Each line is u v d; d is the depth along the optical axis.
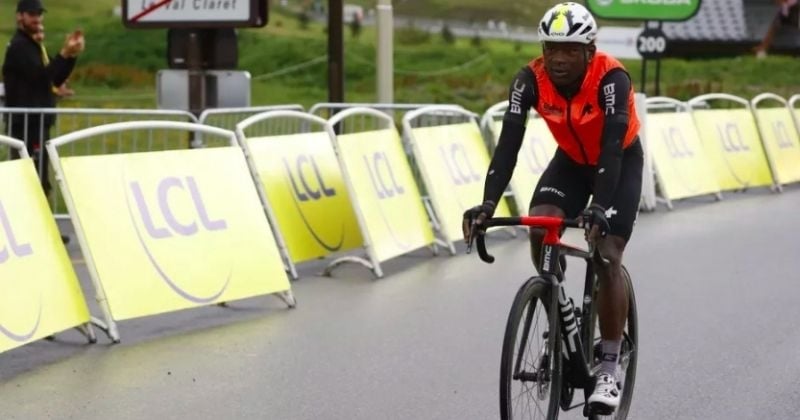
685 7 16.42
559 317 5.03
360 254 10.67
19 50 10.55
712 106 27.73
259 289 8.17
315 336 7.54
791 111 16.97
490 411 5.96
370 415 5.86
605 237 5.01
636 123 5.36
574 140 5.27
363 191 9.86
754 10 35.59
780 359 7.11
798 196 15.65
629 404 5.77
